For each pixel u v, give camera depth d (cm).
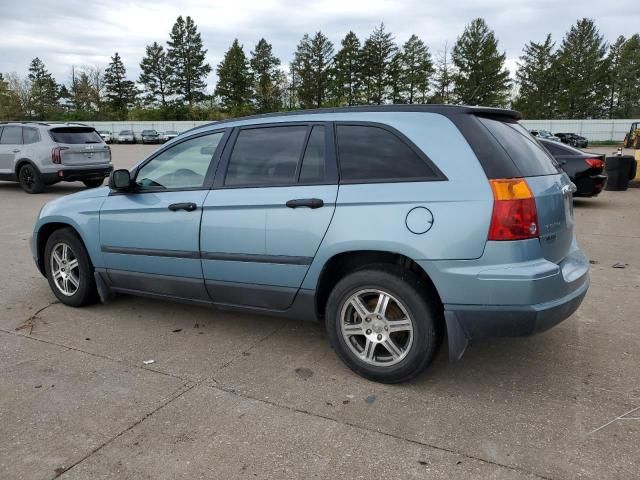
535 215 305
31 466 263
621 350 395
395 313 337
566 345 405
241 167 389
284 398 328
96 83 9481
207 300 412
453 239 304
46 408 317
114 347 408
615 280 582
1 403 323
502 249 299
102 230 456
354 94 8131
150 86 9300
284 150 373
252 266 375
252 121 395
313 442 282
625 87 8300
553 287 306
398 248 317
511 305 300
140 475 257
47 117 8881
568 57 7994
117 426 298
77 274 495
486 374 358
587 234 851
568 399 324
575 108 7925
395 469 260
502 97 7569
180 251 408
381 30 7806
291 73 8869
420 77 7862
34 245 516
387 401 323
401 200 319
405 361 331
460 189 307
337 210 337
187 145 422
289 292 366
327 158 353
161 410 314
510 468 260
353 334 350
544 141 1191
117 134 6300
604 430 291
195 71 9231
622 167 1433
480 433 289
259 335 430
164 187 427
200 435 289
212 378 355
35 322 463
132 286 455
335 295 348
